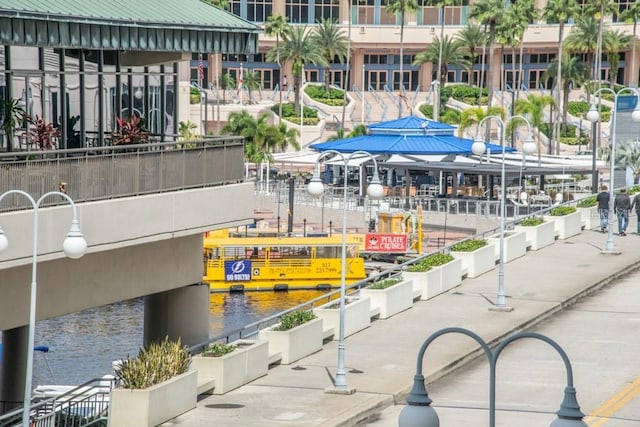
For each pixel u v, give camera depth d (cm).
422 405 3716
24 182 6197
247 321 13388
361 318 8662
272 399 6875
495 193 17812
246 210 7912
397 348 8131
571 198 17312
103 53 7700
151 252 7556
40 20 6425
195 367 6981
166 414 6375
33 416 6419
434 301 9650
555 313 9419
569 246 11975
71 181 6494
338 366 7062
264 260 15012
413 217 15950
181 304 8056
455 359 7838
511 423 6562
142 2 7488
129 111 7950
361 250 15600
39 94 7162
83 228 6550
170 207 7212
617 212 12488
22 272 6525
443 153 17350
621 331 8819
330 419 6494
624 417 6731
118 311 13612
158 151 7125
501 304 9319
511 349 8294
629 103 15325
